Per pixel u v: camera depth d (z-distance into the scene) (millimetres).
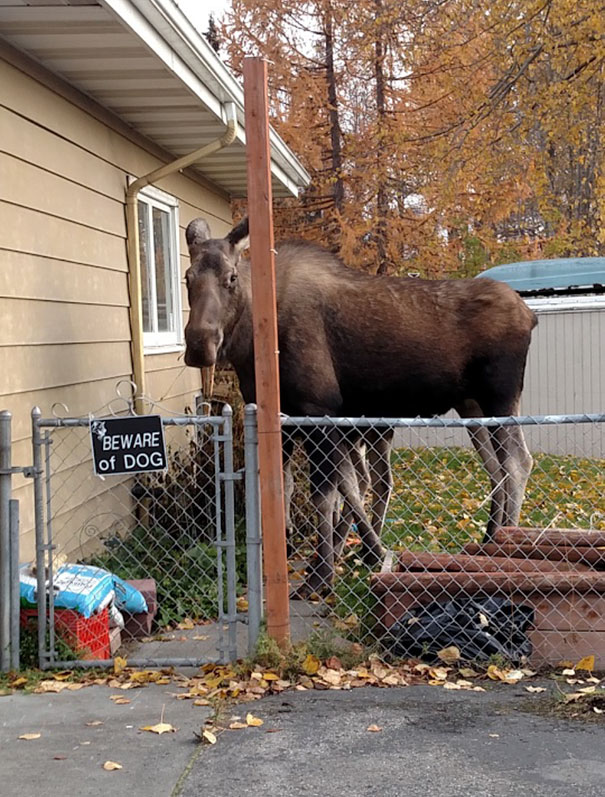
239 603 7148
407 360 7715
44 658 5766
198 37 7641
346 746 4668
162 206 10797
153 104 8727
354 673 5621
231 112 9109
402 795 4199
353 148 22516
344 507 7906
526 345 7938
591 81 15852
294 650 5723
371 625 6336
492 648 5762
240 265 7441
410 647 5891
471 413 8250
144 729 4891
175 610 7016
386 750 4621
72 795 4246
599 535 6438
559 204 22109
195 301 7125
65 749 4691
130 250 9242
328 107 22797
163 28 7121
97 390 8359
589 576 5789
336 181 23500
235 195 14359
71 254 7883
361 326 7641
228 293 7215
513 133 16984
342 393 7801
